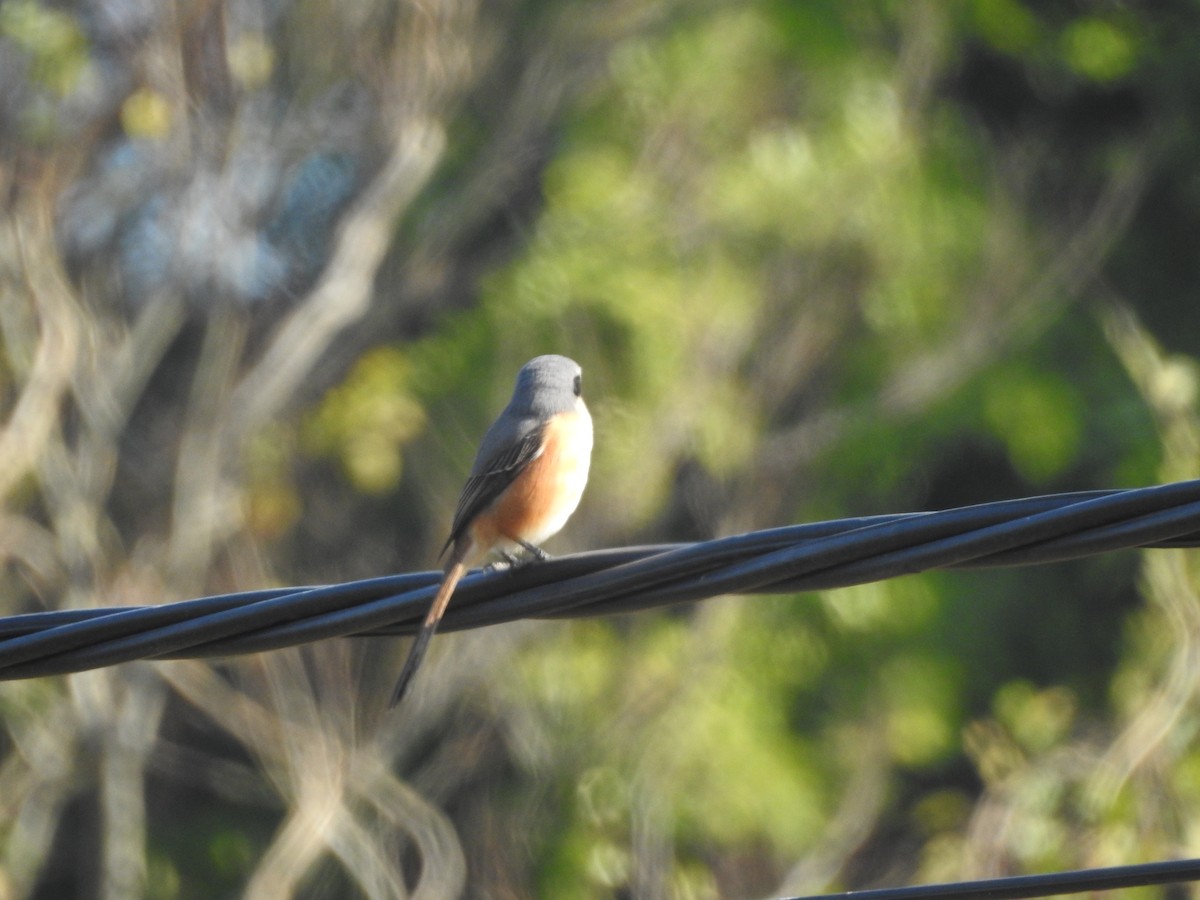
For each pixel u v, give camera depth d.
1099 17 22.55
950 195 19.19
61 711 15.81
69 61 14.28
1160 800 13.40
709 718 16.84
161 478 16.75
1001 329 18.23
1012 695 16.73
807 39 17.64
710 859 17.12
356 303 16.27
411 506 18.12
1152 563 14.00
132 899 15.88
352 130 15.84
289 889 14.42
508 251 19.50
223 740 19.03
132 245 16.34
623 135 17.31
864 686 19.33
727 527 16.14
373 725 15.24
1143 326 22.12
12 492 15.27
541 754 16.00
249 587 15.80
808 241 16.69
